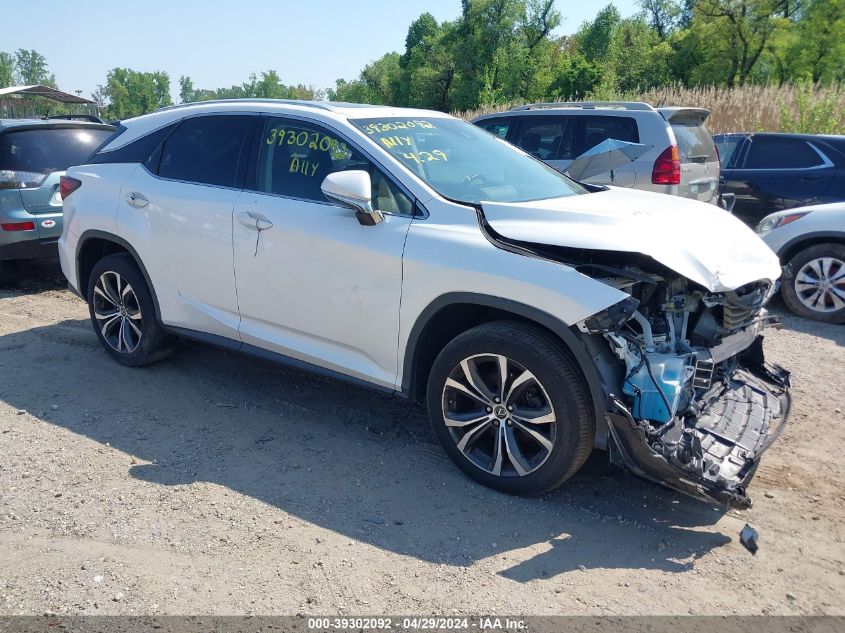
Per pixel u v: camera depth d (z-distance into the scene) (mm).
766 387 4059
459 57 63781
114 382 5031
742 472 3236
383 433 4297
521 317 3506
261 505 3488
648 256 3205
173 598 2799
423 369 3828
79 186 5312
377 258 3750
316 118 4246
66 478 3719
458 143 4453
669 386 3158
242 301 4414
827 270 6820
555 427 3311
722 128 17531
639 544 3213
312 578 2934
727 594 2879
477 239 3508
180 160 4816
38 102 22578
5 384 4984
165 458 3957
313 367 4215
